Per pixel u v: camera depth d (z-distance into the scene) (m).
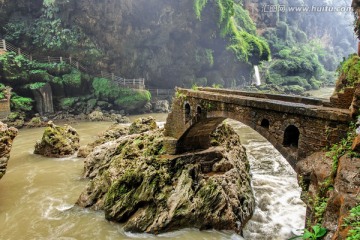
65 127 24.44
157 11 45.50
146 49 48.03
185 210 12.21
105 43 44.44
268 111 9.26
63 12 40.97
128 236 11.93
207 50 51.59
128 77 47.75
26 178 18.12
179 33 48.16
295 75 68.12
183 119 14.32
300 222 13.23
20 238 11.88
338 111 7.24
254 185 17.14
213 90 14.57
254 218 13.84
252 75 63.34
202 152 14.92
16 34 39.59
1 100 31.97
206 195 12.66
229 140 17.94
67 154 22.38
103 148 18.31
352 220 4.91
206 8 47.72
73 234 12.12
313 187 7.30
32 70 37.34
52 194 15.88
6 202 14.98
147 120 22.42
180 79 51.59
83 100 41.62
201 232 12.18
